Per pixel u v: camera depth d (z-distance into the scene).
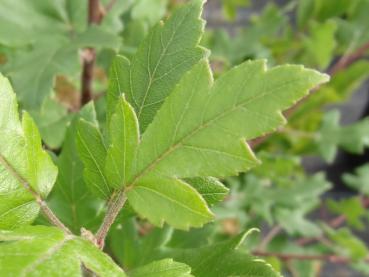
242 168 0.14
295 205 0.40
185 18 0.17
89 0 0.31
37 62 0.28
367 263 0.44
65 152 0.21
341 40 0.44
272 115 0.14
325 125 0.47
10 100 0.16
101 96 0.32
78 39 0.29
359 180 0.49
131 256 0.23
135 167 0.15
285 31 0.49
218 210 0.38
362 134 0.46
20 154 0.16
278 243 0.43
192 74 0.14
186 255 0.19
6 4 0.30
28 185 0.16
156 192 0.15
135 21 0.35
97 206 0.21
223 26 0.73
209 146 0.14
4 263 0.13
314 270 0.46
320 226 0.49
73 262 0.13
